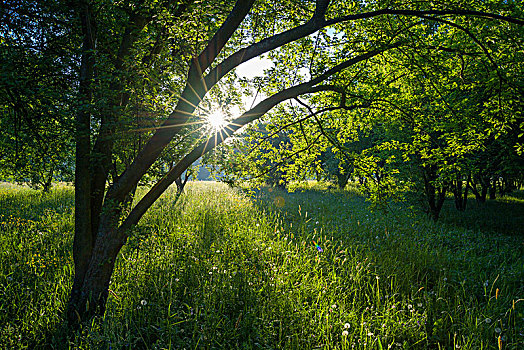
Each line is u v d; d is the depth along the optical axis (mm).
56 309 4254
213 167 4852
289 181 5820
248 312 4254
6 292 4645
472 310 4305
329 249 7168
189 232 7855
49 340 3768
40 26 3969
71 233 7660
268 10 5301
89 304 4191
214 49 3973
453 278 5922
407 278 5703
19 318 4105
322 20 3875
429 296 5016
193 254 6355
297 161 5707
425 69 4855
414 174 11883
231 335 3889
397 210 12359
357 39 4648
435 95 5441
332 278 5453
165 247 6656
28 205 11172
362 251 7262
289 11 5211
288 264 6039
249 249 6750
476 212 14594
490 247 8430
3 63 3340
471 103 7125
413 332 4027
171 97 5008
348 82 4707
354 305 4758
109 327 3795
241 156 5234
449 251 7617
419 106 5723
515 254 7359
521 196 23047
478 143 5938
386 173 5531
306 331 3920
